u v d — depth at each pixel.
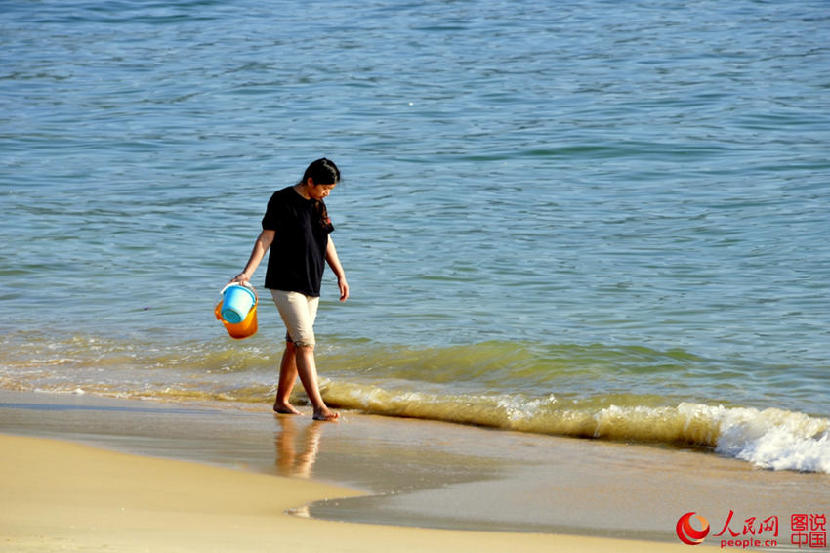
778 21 133.38
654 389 30.47
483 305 41.38
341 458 23.75
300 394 31.17
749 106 89.81
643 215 57.88
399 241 52.84
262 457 23.58
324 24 136.50
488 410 28.50
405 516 18.86
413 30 131.75
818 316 38.81
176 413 28.72
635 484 21.88
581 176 68.62
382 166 72.38
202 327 39.16
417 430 27.30
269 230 28.05
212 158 76.12
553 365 33.03
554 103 93.38
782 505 20.47
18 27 137.00
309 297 28.66
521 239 53.03
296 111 92.56
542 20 137.38
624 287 43.94
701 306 40.69
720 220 56.06
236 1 152.75
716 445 25.55
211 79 106.75
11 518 16.64
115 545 14.77
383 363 33.88
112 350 36.38
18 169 72.81
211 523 17.09
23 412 28.14
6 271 48.16
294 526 17.27
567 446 25.64
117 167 73.62
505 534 17.52
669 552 16.88
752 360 33.44
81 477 20.41
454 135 82.06
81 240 54.22
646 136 79.69
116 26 137.75
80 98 99.31
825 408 28.38
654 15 139.50
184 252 51.91
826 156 71.75
